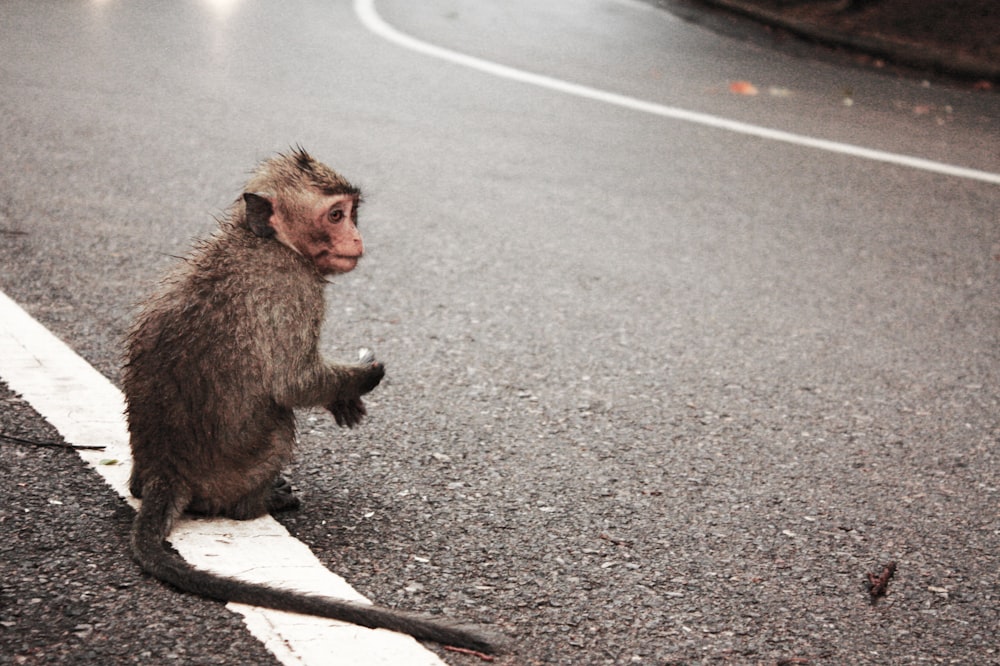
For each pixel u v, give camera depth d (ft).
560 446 14.76
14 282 18.63
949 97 40.73
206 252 11.75
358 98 33.86
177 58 36.22
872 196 28.73
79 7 41.98
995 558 12.61
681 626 10.85
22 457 12.92
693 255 23.66
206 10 43.70
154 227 21.99
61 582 10.57
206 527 11.87
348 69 37.14
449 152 29.55
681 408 16.34
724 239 24.82
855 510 13.57
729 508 13.39
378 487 13.25
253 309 11.34
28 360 15.70
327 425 14.78
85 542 11.29
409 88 35.60
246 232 11.73
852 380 17.88
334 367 12.07
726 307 20.85
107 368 15.71
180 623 10.10
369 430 14.74
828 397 17.13
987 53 45.27
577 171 28.99
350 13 45.68
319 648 9.93
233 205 12.21
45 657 9.49
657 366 17.89
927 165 31.81
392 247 22.52
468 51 41.32
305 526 12.16
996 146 34.37
